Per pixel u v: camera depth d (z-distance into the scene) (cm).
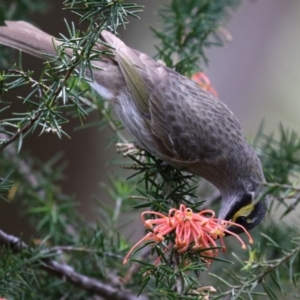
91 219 1664
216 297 748
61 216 1109
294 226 1085
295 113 1786
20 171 1179
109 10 716
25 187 1163
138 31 1666
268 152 1086
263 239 1062
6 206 1538
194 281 689
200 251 736
